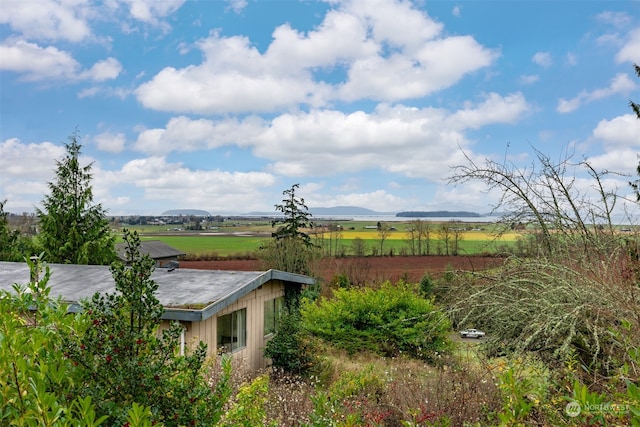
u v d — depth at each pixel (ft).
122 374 9.17
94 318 9.73
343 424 12.10
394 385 21.22
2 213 68.28
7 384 7.00
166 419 9.33
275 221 99.76
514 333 14.62
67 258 65.21
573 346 12.74
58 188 65.77
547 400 11.38
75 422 6.49
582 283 13.03
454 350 22.27
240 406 12.23
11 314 8.25
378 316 43.70
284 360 39.04
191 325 32.19
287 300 46.73
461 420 14.48
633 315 11.07
